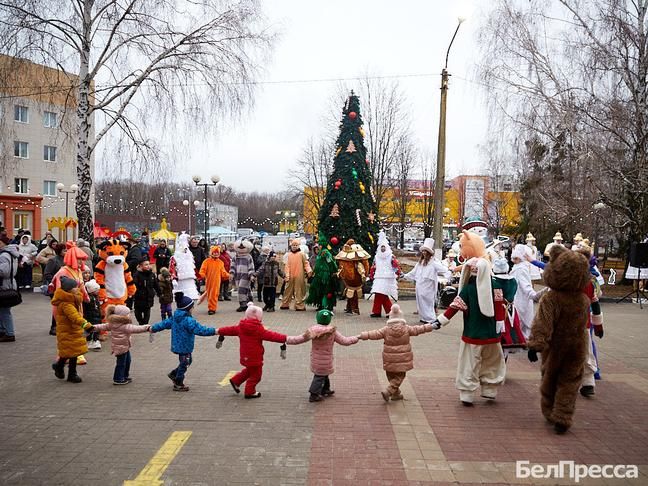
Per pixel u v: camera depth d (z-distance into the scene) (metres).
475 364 6.58
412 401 6.77
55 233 45.16
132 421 6.00
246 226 107.19
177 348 7.15
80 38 16.42
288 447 5.27
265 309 14.64
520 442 5.43
